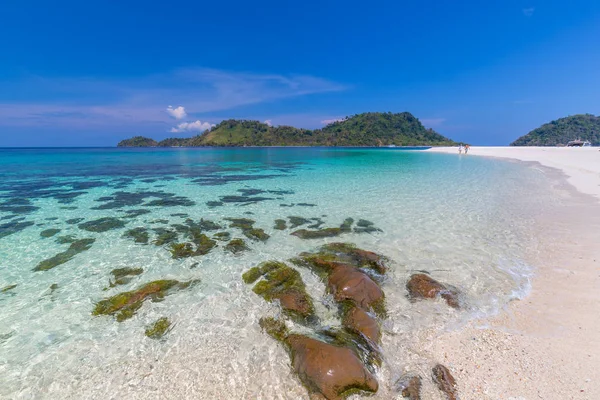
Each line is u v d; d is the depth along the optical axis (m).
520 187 17.75
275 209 13.54
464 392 3.86
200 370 4.47
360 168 31.75
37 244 9.45
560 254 7.85
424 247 8.91
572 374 4.01
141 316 5.80
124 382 4.30
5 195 17.30
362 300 5.86
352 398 3.85
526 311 5.59
